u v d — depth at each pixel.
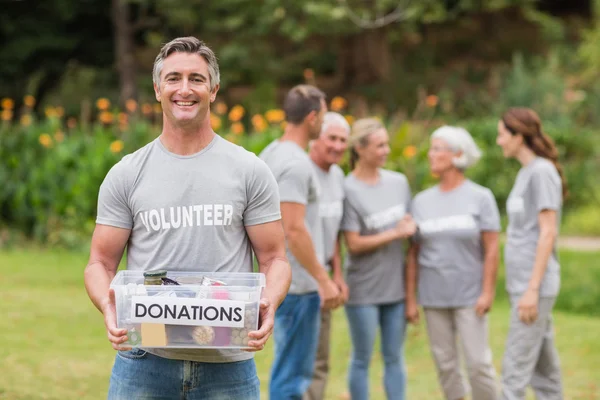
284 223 5.71
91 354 7.99
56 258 12.73
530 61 27.20
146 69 25.64
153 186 3.87
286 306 5.89
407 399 7.52
